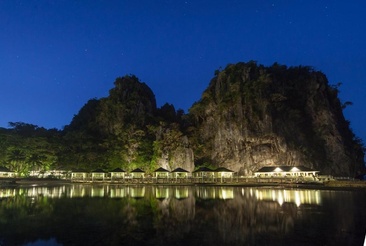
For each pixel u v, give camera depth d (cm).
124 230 2314
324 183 7081
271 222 2572
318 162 9838
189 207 3503
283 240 1980
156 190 6075
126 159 10656
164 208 3431
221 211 3192
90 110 14912
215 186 7194
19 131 12862
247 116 10631
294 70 11969
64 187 6994
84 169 10238
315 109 10975
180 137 10950
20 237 2098
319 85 11438
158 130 11250
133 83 14012
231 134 10694
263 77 10969
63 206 3588
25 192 5531
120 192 5584
